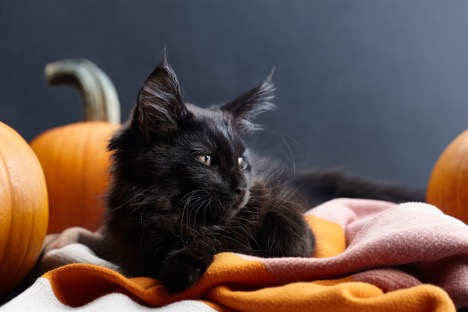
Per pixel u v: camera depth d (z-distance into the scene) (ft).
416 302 1.38
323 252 1.86
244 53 3.23
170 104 1.81
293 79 3.21
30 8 3.31
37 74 3.37
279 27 3.20
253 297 1.47
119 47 3.28
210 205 1.77
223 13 3.22
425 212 1.69
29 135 3.42
